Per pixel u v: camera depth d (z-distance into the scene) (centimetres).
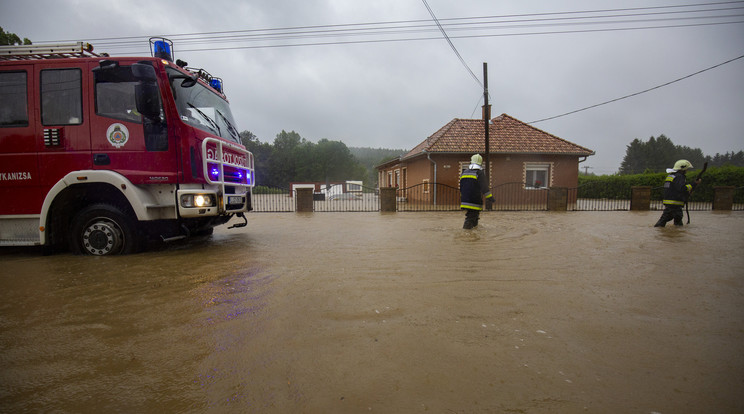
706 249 532
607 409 155
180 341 222
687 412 153
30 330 240
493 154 1784
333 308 278
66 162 481
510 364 193
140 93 457
